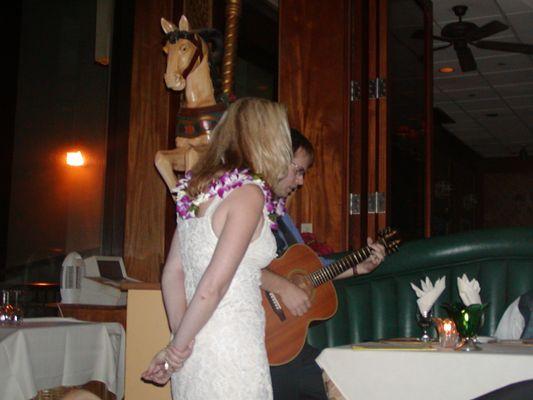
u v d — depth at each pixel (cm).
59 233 518
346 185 418
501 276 348
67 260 392
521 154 1299
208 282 158
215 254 160
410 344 228
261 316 166
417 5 497
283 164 177
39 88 520
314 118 426
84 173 530
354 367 204
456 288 355
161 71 439
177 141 347
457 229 1240
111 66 533
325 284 285
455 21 700
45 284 495
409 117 472
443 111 1043
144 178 435
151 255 429
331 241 416
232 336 159
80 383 334
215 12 483
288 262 282
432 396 195
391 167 430
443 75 876
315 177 421
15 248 489
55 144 525
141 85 441
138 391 314
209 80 351
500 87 923
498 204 1366
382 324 363
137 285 318
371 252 293
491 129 1150
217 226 165
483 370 190
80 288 391
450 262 356
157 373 178
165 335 313
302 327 262
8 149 482
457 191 1248
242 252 161
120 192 529
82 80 543
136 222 433
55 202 518
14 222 490
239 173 169
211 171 172
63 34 545
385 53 429
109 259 413
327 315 280
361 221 417
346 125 422
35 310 488
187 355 160
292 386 256
